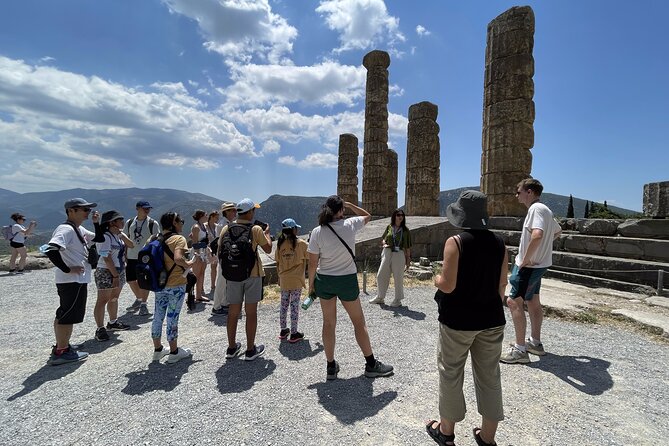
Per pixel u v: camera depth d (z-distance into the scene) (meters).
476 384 2.71
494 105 11.45
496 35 11.45
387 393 3.67
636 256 8.06
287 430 3.04
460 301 2.60
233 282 4.52
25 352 5.11
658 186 8.30
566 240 9.33
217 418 3.24
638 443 2.82
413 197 17.42
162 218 4.71
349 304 3.93
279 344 5.22
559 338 5.12
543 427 3.04
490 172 11.58
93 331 6.09
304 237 13.97
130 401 3.59
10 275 12.03
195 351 4.96
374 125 19.91
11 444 2.91
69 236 4.56
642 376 3.97
